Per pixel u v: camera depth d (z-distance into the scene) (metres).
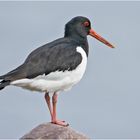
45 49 15.69
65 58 15.73
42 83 15.44
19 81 15.00
